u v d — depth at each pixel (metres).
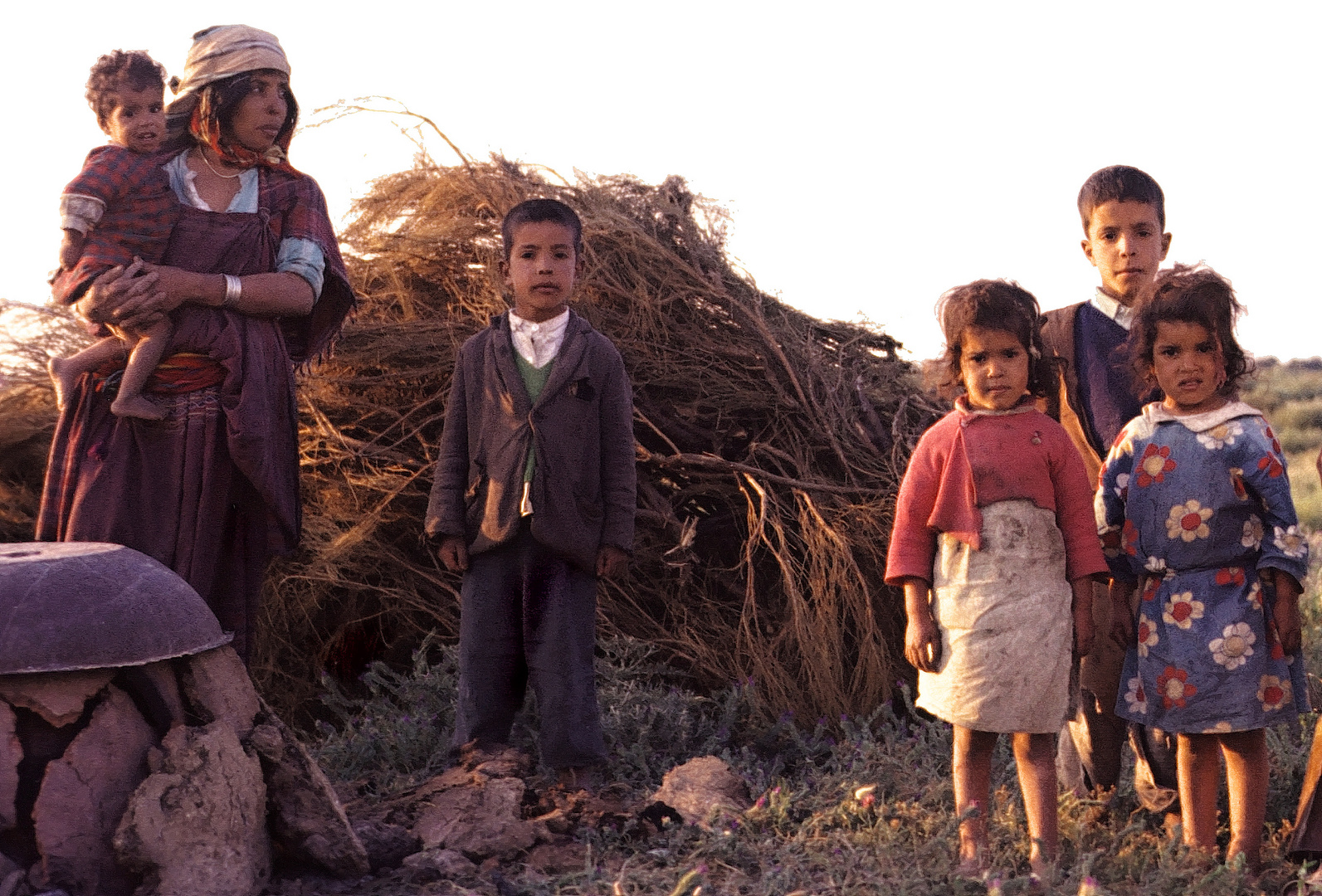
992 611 2.81
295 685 4.54
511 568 3.54
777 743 4.13
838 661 4.37
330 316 3.41
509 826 2.97
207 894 2.43
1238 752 2.97
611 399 3.62
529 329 3.62
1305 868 2.78
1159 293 3.08
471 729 3.55
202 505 3.02
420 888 2.70
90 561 2.61
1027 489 2.86
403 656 4.69
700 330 4.99
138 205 2.97
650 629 4.61
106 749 2.49
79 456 3.03
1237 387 3.13
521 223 3.59
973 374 2.96
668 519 4.61
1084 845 3.05
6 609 2.44
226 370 3.05
